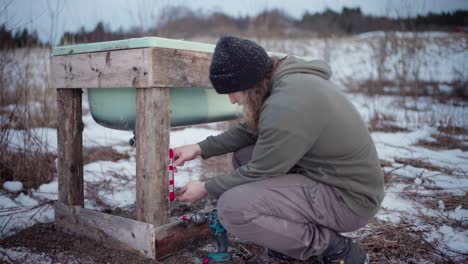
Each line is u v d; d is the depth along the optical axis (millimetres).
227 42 1455
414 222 2268
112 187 2809
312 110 1377
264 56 1479
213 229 1866
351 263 1587
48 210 2361
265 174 1470
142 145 1688
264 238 1524
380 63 7137
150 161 1678
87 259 1764
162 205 1745
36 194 2607
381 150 3949
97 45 1758
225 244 1778
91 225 1927
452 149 4078
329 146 1436
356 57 9086
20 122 3127
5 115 3049
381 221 2283
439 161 3559
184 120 1946
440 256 1877
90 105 1950
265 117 1421
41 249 1870
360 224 1540
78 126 2033
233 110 2246
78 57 1849
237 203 1502
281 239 1518
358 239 2047
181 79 1722
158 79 1618
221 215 1556
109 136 4414
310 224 1538
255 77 1455
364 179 1487
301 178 1538
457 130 4777
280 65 1513
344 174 1476
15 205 2422
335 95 1437
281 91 1411
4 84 3184
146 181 1700
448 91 6531
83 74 1835
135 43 1616
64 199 2057
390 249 1942
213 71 1475
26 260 1762
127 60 1653
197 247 1943
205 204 2557
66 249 1875
